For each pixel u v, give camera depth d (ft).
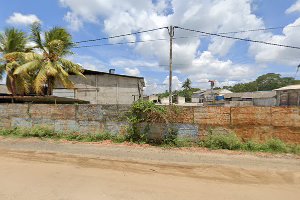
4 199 16.28
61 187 18.75
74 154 30.81
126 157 29.43
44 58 60.90
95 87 77.77
